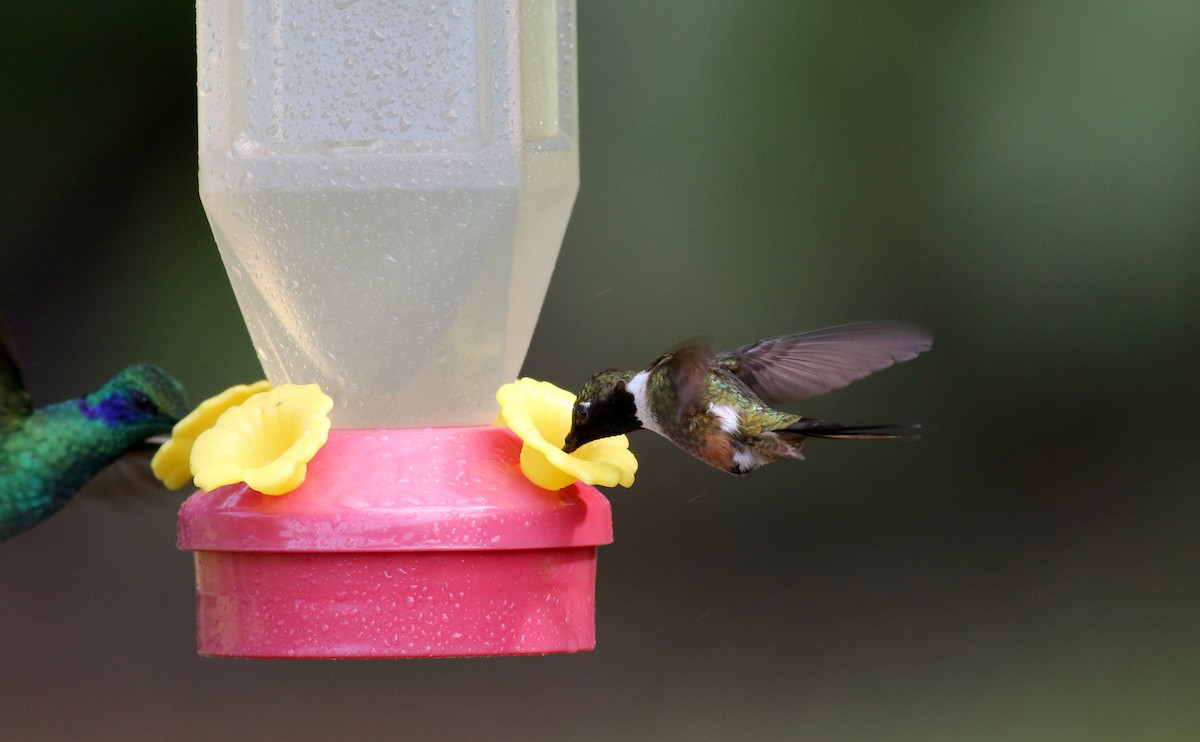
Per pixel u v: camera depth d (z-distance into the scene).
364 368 4.26
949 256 12.50
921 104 12.12
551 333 12.86
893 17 12.07
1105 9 11.87
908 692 14.58
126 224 11.95
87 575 14.76
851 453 15.44
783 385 5.13
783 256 12.59
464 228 4.13
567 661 15.09
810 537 15.53
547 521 3.94
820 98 12.19
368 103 4.11
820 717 14.27
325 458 3.98
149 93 11.80
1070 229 12.28
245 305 4.38
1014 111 12.02
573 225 12.60
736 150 12.34
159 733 13.61
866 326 5.16
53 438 6.10
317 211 4.13
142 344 11.89
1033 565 15.05
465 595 3.88
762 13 12.16
